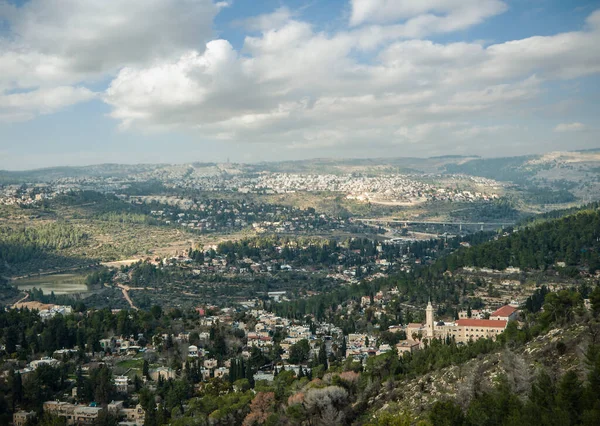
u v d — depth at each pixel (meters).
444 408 180.00
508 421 164.00
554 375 190.38
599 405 157.00
